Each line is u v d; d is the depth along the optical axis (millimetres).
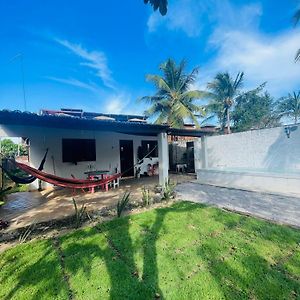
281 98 27625
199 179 12211
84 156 12086
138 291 2883
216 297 2727
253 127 24547
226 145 13117
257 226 4891
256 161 11539
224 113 25203
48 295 2852
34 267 3498
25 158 15875
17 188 10984
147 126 8633
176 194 8562
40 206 7473
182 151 17484
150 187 10375
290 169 10008
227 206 6699
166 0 3188
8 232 5160
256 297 2707
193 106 20812
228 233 4562
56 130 10758
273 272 3164
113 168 13188
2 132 5883
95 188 10352
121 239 4418
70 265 3523
